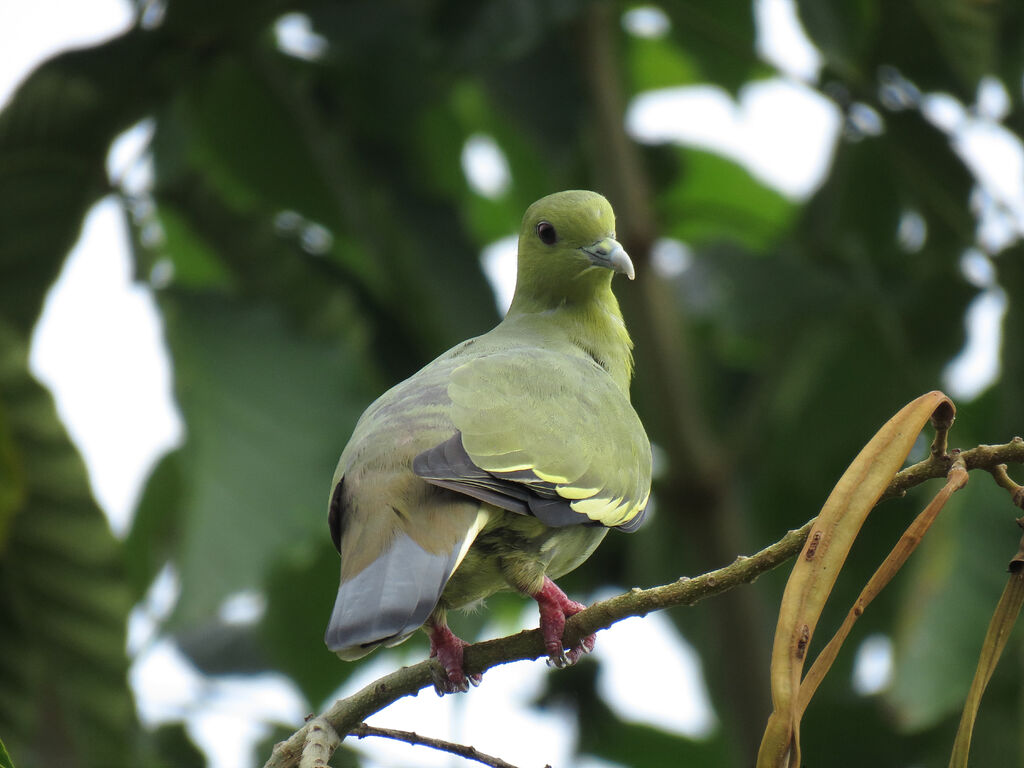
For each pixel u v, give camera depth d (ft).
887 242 44.47
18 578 29.94
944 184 38.52
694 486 38.91
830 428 41.09
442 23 34.50
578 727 41.34
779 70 40.24
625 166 39.52
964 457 19.10
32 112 34.24
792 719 17.44
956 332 39.42
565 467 25.07
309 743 20.99
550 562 26.17
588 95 39.29
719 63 44.24
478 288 38.01
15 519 29.60
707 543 38.99
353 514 23.34
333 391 35.47
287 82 38.52
